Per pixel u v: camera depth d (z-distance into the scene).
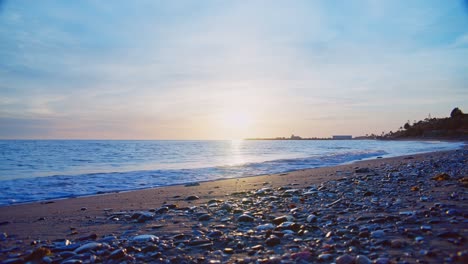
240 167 19.80
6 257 3.84
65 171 18.73
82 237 4.72
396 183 8.90
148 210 7.00
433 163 14.93
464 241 3.36
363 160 23.69
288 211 5.97
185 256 3.59
